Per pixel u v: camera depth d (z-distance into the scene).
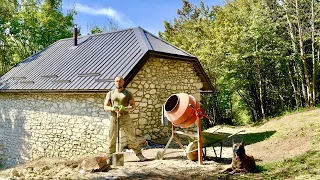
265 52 18.33
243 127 15.52
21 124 13.76
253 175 5.58
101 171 6.28
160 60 11.66
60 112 11.80
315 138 8.37
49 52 16.27
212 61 21.38
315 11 18.20
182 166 6.64
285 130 10.91
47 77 12.77
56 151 11.94
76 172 6.24
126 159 7.87
